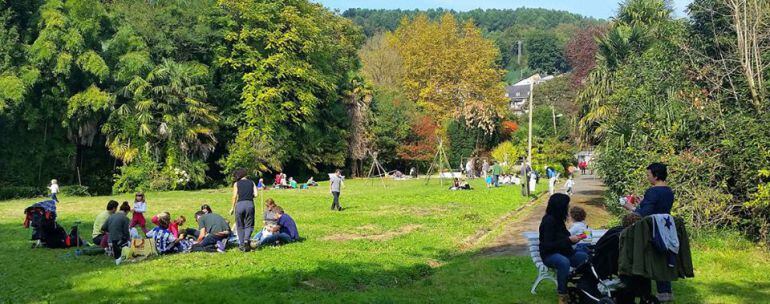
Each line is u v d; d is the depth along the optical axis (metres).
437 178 53.78
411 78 73.69
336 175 24.78
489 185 39.38
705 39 17.97
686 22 18.84
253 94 46.25
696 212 14.19
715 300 8.75
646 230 7.45
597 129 28.89
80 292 9.45
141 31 40.69
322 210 24.42
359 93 57.50
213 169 47.28
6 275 10.99
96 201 29.39
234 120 46.41
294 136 51.00
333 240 15.90
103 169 41.22
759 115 14.39
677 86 17.31
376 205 26.59
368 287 10.23
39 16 35.56
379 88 65.50
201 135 41.47
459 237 16.67
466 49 73.44
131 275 10.70
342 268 11.44
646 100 18.03
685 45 17.52
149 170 37.88
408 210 24.34
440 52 72.44
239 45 46.16
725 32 17.48
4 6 34.91
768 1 16.03
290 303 8.66
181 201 29.30
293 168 54.88
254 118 45.44
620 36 28.84
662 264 7.39
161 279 10.36
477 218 20.98
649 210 7.75
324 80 51.41
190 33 43.66
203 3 45.94
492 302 8.80
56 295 9.23
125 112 37.22
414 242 15.57
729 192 14.78
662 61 19.00
